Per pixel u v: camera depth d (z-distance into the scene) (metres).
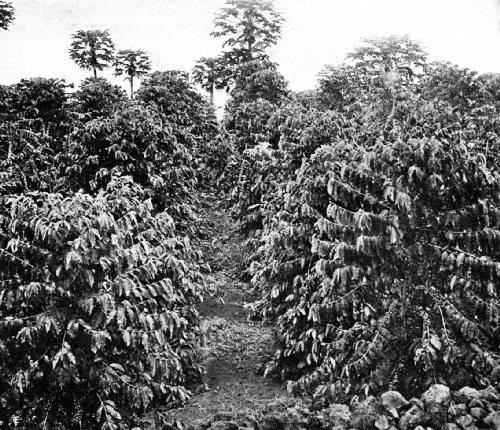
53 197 4.15
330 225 4.16
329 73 15.25
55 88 12.93
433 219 4.14
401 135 4.33
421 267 4.14
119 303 4.13
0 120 11.11
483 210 4.00
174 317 4.41
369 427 3.05
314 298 4.77
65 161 7.35
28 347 4.00
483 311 4.00
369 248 3.87
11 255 3.89
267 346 7.88
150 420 5.00
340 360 4.36
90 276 3.86
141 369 4.42
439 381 3.94
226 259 11.73
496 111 10.62
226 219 13.54
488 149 5.68
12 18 13.33
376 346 4.08
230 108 17.50
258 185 7.95
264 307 6.82
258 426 3.16
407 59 18.53
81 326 4.06
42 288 3.93
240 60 22.16
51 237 3.83
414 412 3.03
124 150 7.07
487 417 3.00
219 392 6.30
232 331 8.47
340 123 6.57
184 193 8.20
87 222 3.88
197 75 23.09
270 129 9.30
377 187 4.27
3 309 4.03
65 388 4.18
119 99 15.13
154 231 4.85
